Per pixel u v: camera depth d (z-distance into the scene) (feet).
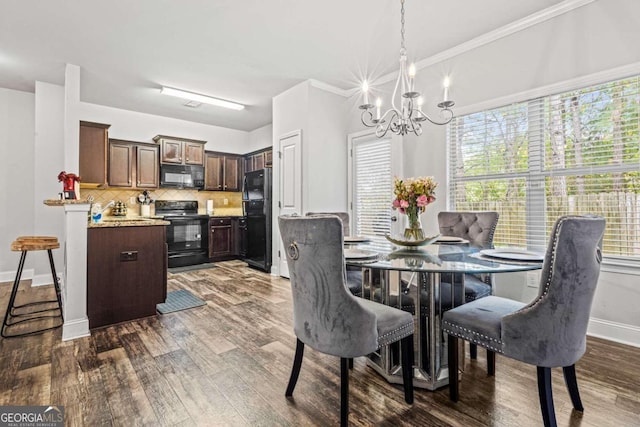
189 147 19.21
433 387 5.76
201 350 7.43
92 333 8.43
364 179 14.49
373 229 14.02
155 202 18.93
